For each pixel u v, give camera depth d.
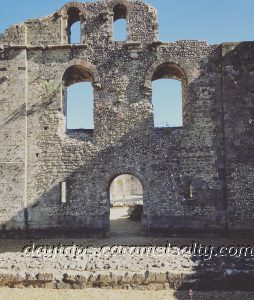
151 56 25.30
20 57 25.61
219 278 16.08
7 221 24.64
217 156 24.34
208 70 24.91
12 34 25.75
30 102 25.50
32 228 24.69
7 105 25.36
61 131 25.34
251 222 23.61
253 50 24.64
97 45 25.66
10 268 17.33
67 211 24.70
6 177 24.92
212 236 23.89
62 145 25.14
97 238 24.19
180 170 24.47
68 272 16.70
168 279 16.19
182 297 15.32
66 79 26.62
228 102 24.41
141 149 24.80
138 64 25.36
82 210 24.62
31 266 17.39
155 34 25.42
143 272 16.38
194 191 24.25
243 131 24.19
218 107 24.66
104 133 25.08
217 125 24.56
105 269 17.03
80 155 25.02
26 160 25.09
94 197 24.67
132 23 25.62
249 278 16.00
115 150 24.89
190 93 24.84
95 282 16.28
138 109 25.06
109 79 25.41
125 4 25.77
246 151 24.06
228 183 23.95
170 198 24.36
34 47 25.72
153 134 24.86
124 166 24.73
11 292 15.89
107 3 25.86
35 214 24.80
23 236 24.47
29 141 25.23
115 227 28.72
